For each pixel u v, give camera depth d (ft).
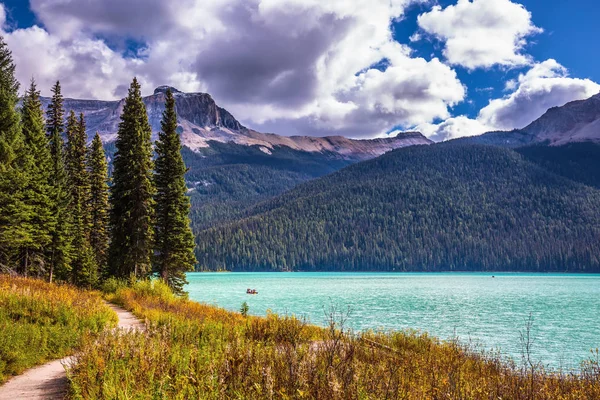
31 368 34.50
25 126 120.57
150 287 94.99
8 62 107.96
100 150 154.51
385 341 48.06
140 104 127.13
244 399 18.57
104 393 20.80
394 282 405.80
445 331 110.42
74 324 47.47
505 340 98.43
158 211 127.34
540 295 239.91
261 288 307.78
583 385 30.25
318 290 282.56
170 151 130.11
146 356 26.30
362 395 18.60
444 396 22.09
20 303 51.24
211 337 36.45
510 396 25.07
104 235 154.81
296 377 19.85
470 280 453.99
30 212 104.37
